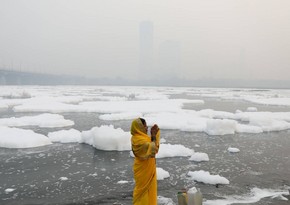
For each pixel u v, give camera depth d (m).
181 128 17.00
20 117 22.11
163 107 28.91
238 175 8.39
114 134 11.93
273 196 6.62
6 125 18.00
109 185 7.50
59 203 6.29
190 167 9.26
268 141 13.88
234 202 6.21
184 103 39.34
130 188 7.27
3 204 6.26
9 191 7.09
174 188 7.23
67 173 8.62
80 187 7.37
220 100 49.44
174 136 15.08
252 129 16.58
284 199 6.43
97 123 19.53
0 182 7.80
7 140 12.48
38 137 12.99
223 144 13.10
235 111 29.42
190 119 19.95
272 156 10.84
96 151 11.55
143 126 4.24
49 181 7.86
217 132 15.66
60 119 19.33
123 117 21.78
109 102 35.75
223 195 6.69
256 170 8.93
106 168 9.16
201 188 7.21
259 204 6.11
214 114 23.70
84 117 22.97
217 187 7.29
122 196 6.70
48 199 6.53
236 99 53.03
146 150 4.01
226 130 15.93
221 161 10.05
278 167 9.28
